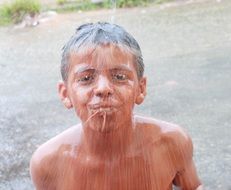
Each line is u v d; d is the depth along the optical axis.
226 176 3.05
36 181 1.41
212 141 3.51
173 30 6.68
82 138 1.33
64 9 8.41
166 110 4.09
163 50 5.84
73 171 1.33
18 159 3.56
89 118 1.15
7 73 5.65
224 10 7.41
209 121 3.84
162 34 6.55
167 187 1.38
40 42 6.85
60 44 6.65
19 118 4.29
